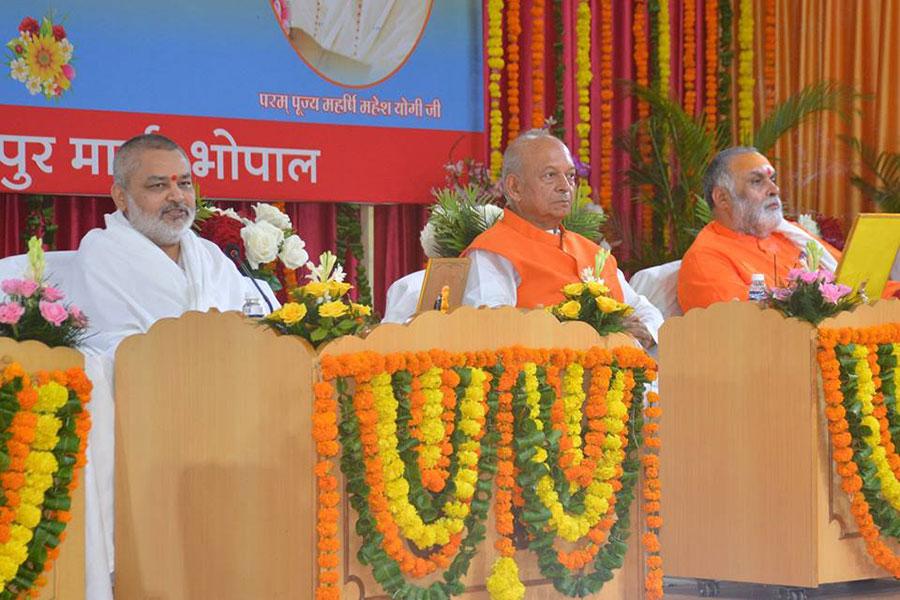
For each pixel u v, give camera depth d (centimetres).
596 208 771
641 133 938
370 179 841
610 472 452
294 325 402
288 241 600
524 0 902
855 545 525
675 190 918
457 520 415
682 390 542
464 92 873
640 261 910
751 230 695
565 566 443
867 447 512
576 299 465
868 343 517
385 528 399
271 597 402
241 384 405
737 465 530
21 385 377
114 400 421
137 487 419
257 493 404
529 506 434
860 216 550
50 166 743
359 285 839
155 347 417
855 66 991
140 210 534
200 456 412
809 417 514
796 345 516
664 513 546
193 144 785
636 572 471
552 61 921
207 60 789
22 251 751
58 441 387
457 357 413
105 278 521
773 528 523
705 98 985
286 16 813
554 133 914
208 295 537
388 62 848
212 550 411
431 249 666
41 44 740
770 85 992
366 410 396
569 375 445
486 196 784
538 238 629
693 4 973
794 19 993
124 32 764
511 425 429
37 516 379
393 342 406
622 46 953
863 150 976
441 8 865
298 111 819
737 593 543
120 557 420
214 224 586
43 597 394
